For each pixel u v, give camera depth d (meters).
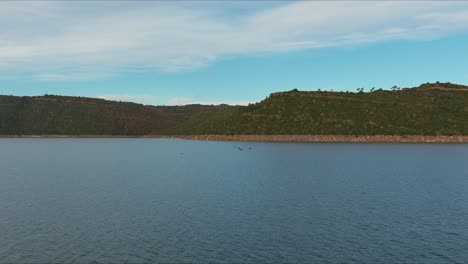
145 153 159.88
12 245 37.97
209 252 36.31
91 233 41.66
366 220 46.59
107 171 97.06
